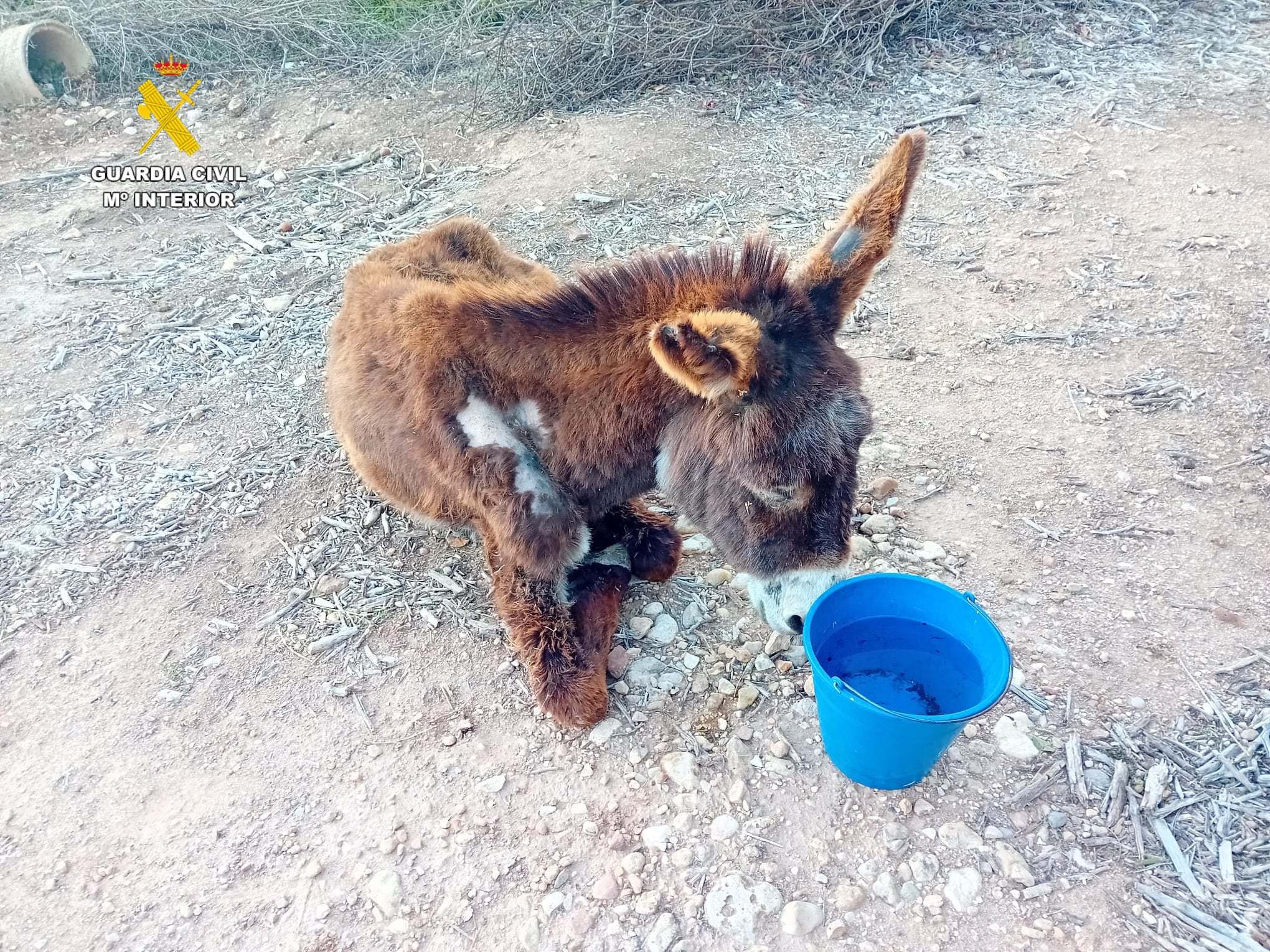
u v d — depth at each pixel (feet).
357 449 5.60
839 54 11.52
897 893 4.30
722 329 3.96
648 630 5.58
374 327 5.31
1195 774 4.66
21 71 12.02
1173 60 11.43
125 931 4.32
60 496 6.56
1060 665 5.21
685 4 11.91
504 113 11.30
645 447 4.83
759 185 9.70
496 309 4.80
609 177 9.86
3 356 7.94
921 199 9.37
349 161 10.82
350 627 5.64
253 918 4.35
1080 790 4.62
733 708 5.13
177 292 8.73
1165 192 9.16
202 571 6.03
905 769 4.43
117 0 13.57
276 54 13.15
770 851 4.49
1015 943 4.12
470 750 5.00
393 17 13.37
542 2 12.77
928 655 4.89
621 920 4.27
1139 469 6.40
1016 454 6.59
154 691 5.32
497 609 5.32
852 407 4.37
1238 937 4.04
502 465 4.87
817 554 4.44
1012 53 11.72
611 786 4.81
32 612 5.77
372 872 4.49
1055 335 7.59
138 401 7.44
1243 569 5.68
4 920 4.37
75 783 4.89
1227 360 7.20
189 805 4.78
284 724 5.14
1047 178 9.50
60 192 10.62
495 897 4.38
